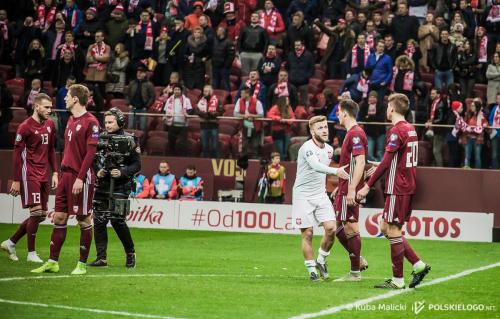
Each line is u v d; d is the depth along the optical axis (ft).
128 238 73.41
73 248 90.07
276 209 116.67
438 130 121.70
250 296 57.98
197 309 52.65
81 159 67.67
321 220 66.85
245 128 123.34
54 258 68.44
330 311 52.80
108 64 142.41
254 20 142.61
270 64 136.15
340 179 66.49
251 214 117.08
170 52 143.33
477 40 140.46
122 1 156.04
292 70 136.36
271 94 129.80
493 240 113.70
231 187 123.44
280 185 119.14
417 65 138.10
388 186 61.77
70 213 67.21
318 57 149.79
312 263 66.80
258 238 109.19
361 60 135.33
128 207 72.38
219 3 152.66
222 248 97.09
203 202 117.91
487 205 121.08
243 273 73.61
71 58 142.31
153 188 121.08
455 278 72.74
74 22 152.15
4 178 127.95
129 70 143.74
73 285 61.16
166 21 152.56
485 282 70.33
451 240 113.29
